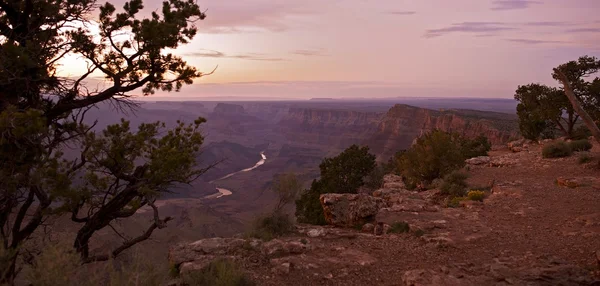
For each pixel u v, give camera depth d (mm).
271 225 12086
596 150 26453
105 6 11461
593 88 33812
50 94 11398
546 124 39719
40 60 10734
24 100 11422
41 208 10773
